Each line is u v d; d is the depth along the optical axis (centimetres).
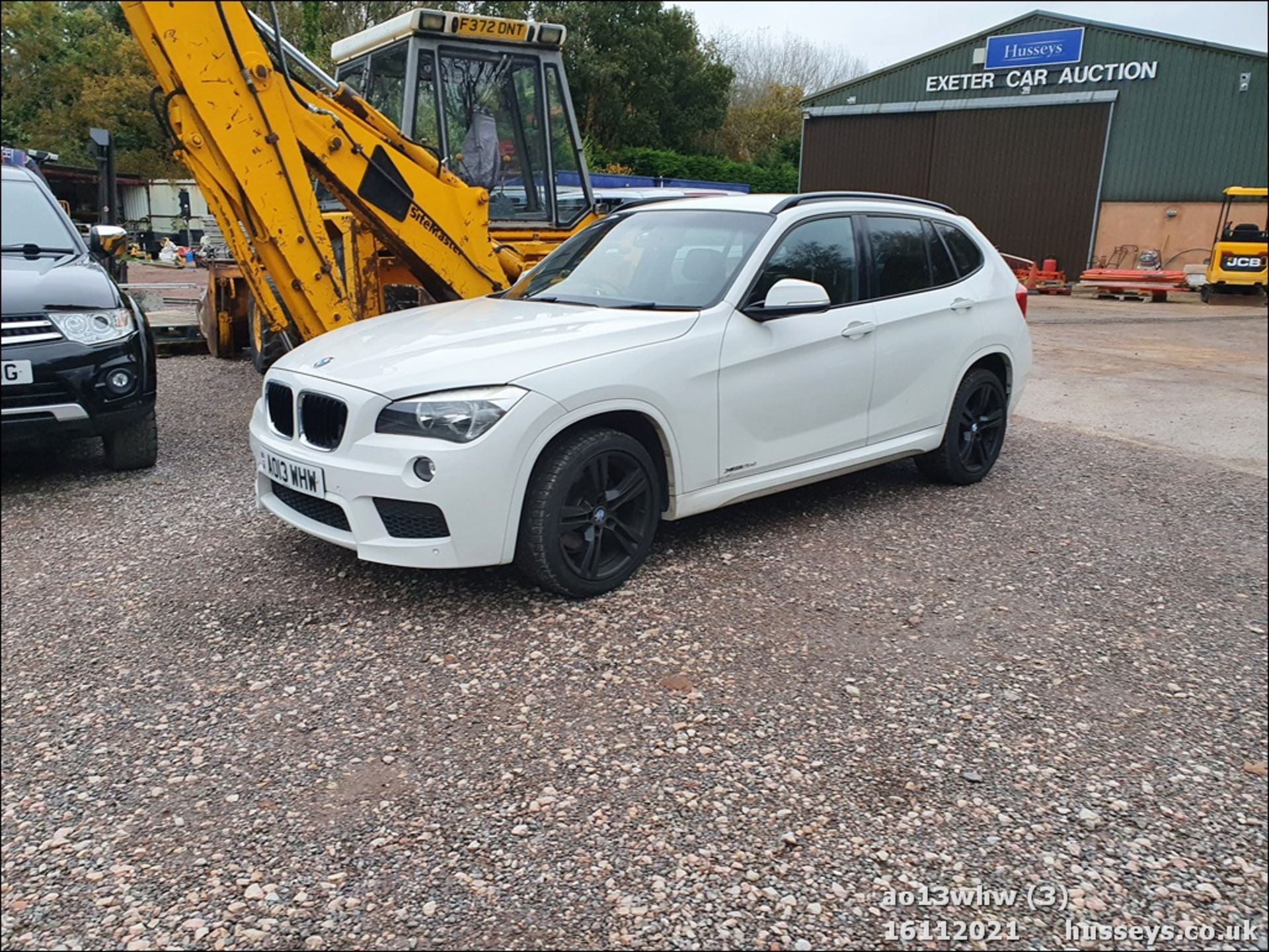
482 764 287
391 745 296
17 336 523
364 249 765
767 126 4659
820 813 268
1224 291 2127
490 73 778
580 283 488
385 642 362
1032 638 383
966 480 590
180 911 227
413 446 356
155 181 3428
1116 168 2533
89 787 274
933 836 260
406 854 248
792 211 482
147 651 354
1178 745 311
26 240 631
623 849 251
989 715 324
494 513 363
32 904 229
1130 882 246
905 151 2838
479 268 704
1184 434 795
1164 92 2436
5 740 296
